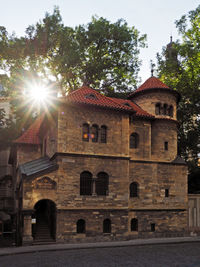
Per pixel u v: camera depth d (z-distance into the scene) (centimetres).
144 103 3438
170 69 4416
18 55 3997
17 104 4169
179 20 4409
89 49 4375
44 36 4003
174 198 3188
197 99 4219
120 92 4509
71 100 2778
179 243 2627
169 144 3325
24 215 2495
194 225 3222
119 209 2811
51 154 2992
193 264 1688
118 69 4450
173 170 3253
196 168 4184
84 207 2689
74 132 2791
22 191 2545
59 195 2622
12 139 4088
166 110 3403
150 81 3591
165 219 3100
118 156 2902
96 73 4256
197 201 3300
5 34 3991
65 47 4097
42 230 2797
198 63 4209
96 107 2888
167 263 1717
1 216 4978
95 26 4194
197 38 4272
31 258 1897
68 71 4150
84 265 1656
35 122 3894
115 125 2969
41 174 2589
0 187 5166
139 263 1716
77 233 2644
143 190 3062
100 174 2834
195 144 4250
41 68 4203
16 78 4112
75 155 2739
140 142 3164
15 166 3978
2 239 2616
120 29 4225
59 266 1633
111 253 2066
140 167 3097
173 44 4509
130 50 4462
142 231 2975
